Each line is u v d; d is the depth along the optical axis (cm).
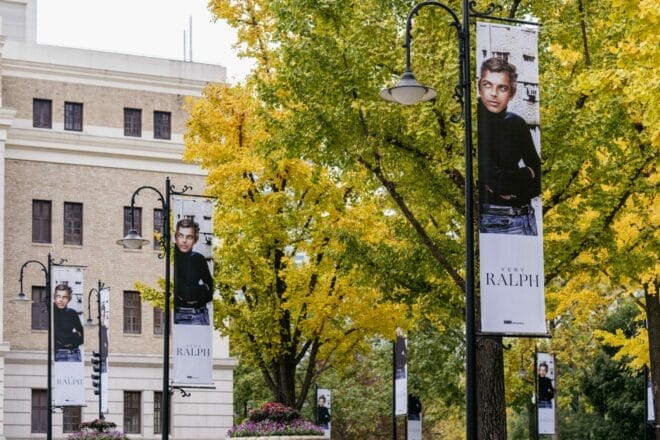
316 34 2694
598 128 2594
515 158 2122
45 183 6250
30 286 6169
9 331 6091
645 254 2897
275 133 3011
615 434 6056
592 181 2719
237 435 3869
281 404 3941
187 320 3406
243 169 3819
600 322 5750
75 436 4747
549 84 2603
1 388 5912
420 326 5922
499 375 2673
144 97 6525
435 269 2947
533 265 2100
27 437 6047
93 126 6406
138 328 6384
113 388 6269
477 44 2138
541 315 2091
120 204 6400
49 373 4709
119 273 6359
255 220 3850
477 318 2722
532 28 2162
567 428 6675
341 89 2686
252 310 4056
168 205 3553
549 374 4631
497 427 2644
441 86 2533
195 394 6412
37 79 6319
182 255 3428
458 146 2605
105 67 6444
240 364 6838
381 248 3017
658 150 2670
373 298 3878
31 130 6212
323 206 3809
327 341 4131
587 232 2759
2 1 7069
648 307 3431
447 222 3167
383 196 3319
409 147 2697
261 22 3947
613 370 5878
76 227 6312
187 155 3991
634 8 2119
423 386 6162
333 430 8412
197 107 4012
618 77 2191
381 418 8338
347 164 2773
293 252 4044
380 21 2656
